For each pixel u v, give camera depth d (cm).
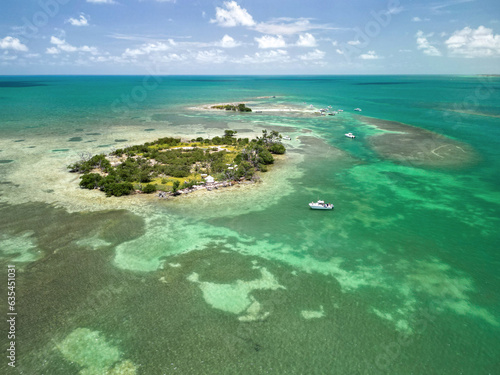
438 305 3459
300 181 7000
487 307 3438
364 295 3591
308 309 3378
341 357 2836
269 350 2895
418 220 5275
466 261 4203
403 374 2692
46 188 6350
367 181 7044
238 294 3584
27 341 2953
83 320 3197
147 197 6025
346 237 4756
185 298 3509
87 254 4250
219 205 5747
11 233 4703
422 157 8906
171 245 4491
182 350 2888
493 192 6450
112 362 2766
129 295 3538
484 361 2817
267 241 4631
